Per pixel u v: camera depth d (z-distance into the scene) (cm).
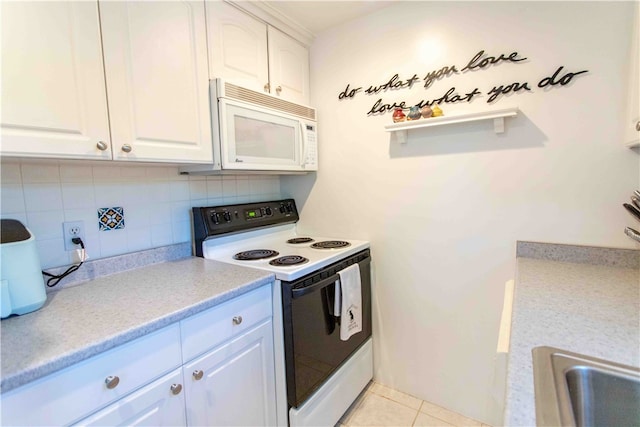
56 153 98
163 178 163
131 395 92
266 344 139
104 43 108
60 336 85
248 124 158
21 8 90
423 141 176
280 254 172
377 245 197
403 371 194
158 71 124
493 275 162
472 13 157
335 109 205
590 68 133
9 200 115
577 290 107
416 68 174
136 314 99
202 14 141
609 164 133
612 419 62
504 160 154
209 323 113
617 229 134
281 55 187
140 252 151
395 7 178
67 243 129
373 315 202
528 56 145
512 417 50
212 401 115
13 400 70
